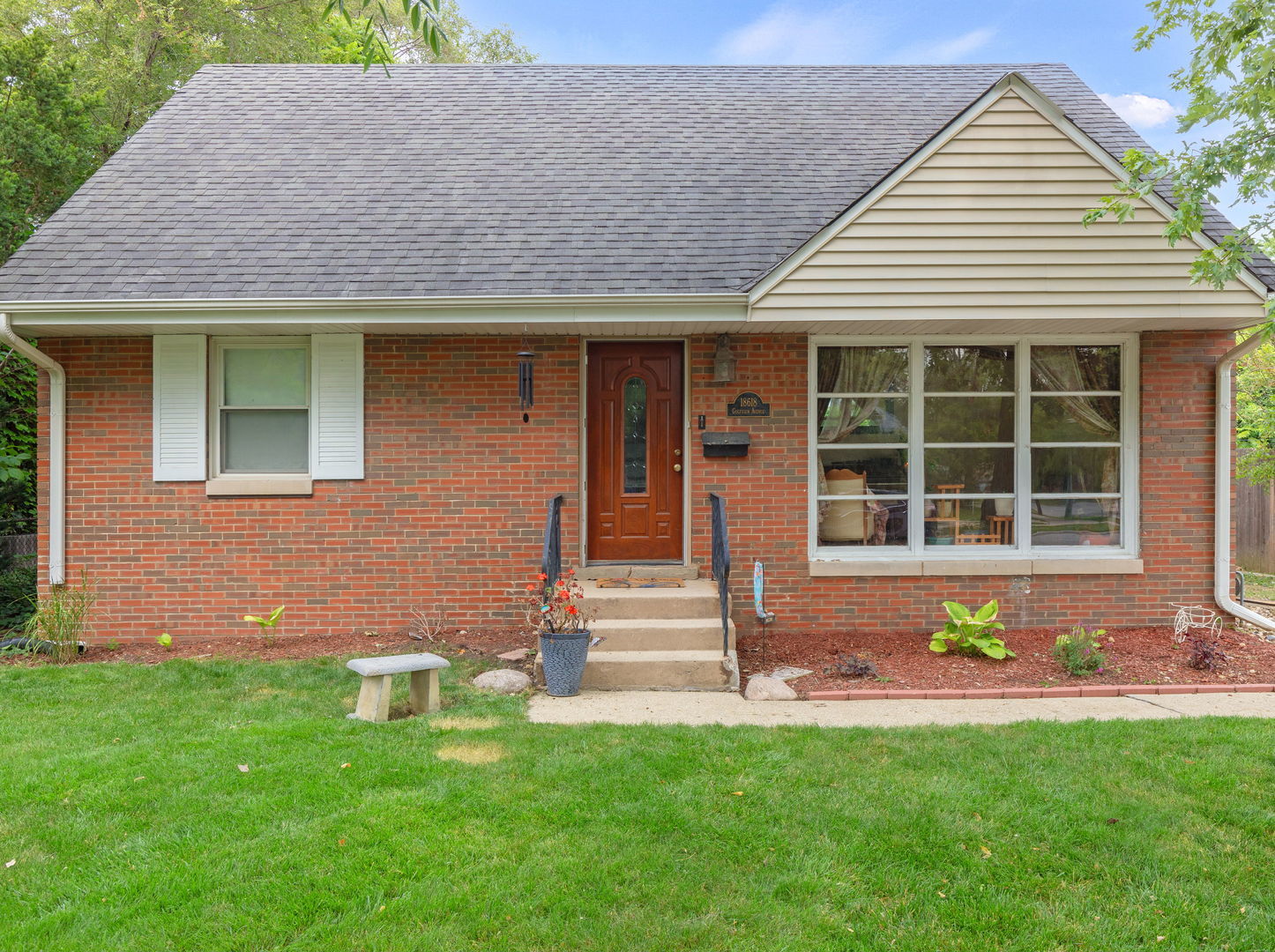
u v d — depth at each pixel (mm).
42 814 4152
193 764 4762
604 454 8703
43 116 13008
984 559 8359
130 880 3535
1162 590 8367
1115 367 8469
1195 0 5465
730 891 3504
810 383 8367
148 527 8227
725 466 8367
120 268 7707
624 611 7543
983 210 7270
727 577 6961
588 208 8617
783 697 6367
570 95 10930
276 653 7629
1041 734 5324
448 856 3746
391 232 8258
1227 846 3871
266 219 8414
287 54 21266
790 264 7289
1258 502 13961
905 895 3486
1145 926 3273
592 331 8211
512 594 8344
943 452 8516
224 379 8414
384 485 8297
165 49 19391
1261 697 6371
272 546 8273
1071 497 8508
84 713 5855
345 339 8242
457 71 11484
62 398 8125
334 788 4430
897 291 7309
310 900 3398
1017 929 3254
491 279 7641
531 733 5367
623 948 3115
